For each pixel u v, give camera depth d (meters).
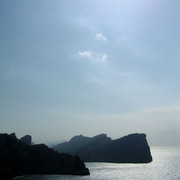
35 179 175.88
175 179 178.38
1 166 179.25
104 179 177.25
